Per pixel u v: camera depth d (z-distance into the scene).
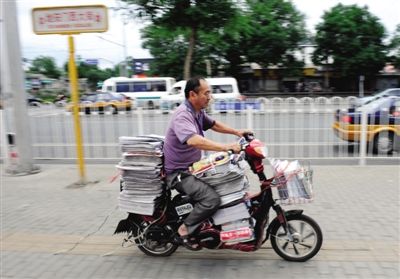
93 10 6.02
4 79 7.42
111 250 4.16
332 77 40.94
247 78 42.25
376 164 7.66
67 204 5.70
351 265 3.67
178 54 38.81
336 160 8.04
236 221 3.49
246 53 39.03
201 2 22.36
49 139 9.43
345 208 5.18
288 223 3.72
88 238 4.49
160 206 3.79
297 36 38.75
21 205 5.70
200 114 3.79
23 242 4.41
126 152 3.75
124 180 3.78
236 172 3.49
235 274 3.57
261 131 8.54
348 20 36.88
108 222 4.96
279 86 42.06
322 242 3.94
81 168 6.71
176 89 24.19
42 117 9.38
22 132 7.46
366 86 40.41
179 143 3.61
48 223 4.97
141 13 22.58
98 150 9.11
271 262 3.77
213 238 3.56
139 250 4.13
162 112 8.88
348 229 4.50
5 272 3.73
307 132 8.29
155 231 3.78
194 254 4.00
